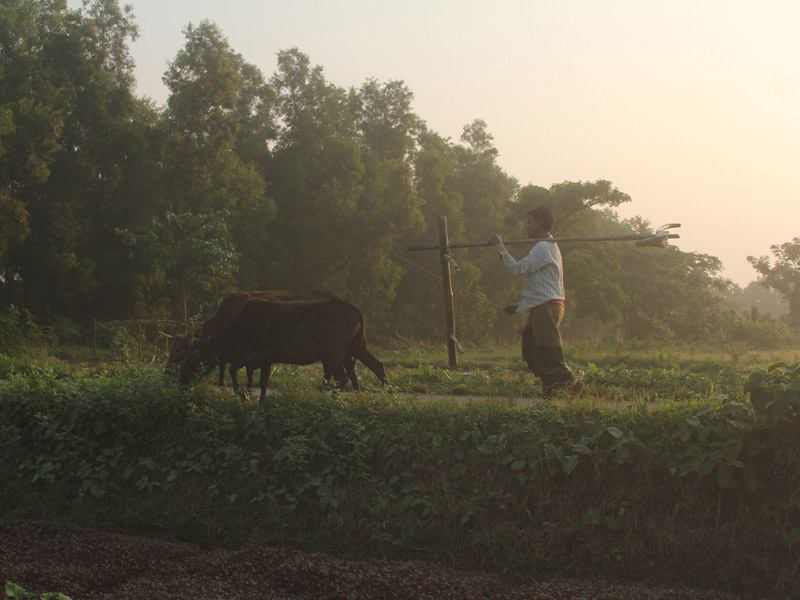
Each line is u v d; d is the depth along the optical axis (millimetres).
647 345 28922
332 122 34250
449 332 8648
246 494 6559
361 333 8609
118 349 19438
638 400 6633
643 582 5359
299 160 29609
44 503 6938
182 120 24188
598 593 5008
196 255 22234
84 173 23156
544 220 7695
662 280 44625
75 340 22031
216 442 6945
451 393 9781
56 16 23281
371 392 9125
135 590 5020
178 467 6938
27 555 5664
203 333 8070
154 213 24156
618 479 5902
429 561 5785
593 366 12023
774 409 5500
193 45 24250
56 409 7598
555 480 6012
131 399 7398
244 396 7910
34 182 21250
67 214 22109
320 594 5062
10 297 22875
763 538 5406
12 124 19219
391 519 6070
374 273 30391
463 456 6324
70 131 22609
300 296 8445
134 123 24141
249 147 30734
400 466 6461
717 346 31547
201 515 6523
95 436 7398
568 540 5676
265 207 27266
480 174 41750
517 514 5918
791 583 5141
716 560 5379
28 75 21734
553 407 6488
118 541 6027
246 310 8016
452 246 8617
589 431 6141
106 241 24250
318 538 6105
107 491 6949
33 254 22062
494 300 39750
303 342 8016
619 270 42062
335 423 6750
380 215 29562
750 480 5574
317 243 29234
